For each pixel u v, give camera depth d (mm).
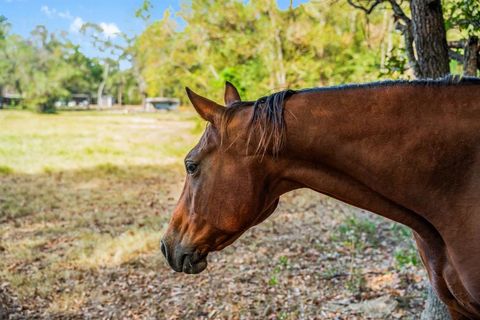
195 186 1655
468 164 1499
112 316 3816
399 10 2982
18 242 5965
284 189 1670
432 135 1503
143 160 14203
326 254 5109
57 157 14141
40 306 4023
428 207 1543
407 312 3523
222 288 4277
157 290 4316
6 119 28047
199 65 21422
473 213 1490
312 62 16828
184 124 26797
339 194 1629
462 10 2799
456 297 1627
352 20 15500
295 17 16875
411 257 4594
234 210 1603
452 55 2930
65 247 5770
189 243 1690
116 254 5270
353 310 3613
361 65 13234
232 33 19266
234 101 1786
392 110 1535
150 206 8242
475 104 1527
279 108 1556
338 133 1540
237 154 1584
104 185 10312
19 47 44000
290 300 3920
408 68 3166
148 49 23609
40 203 8273
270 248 5445
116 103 63688
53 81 44094
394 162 1521
